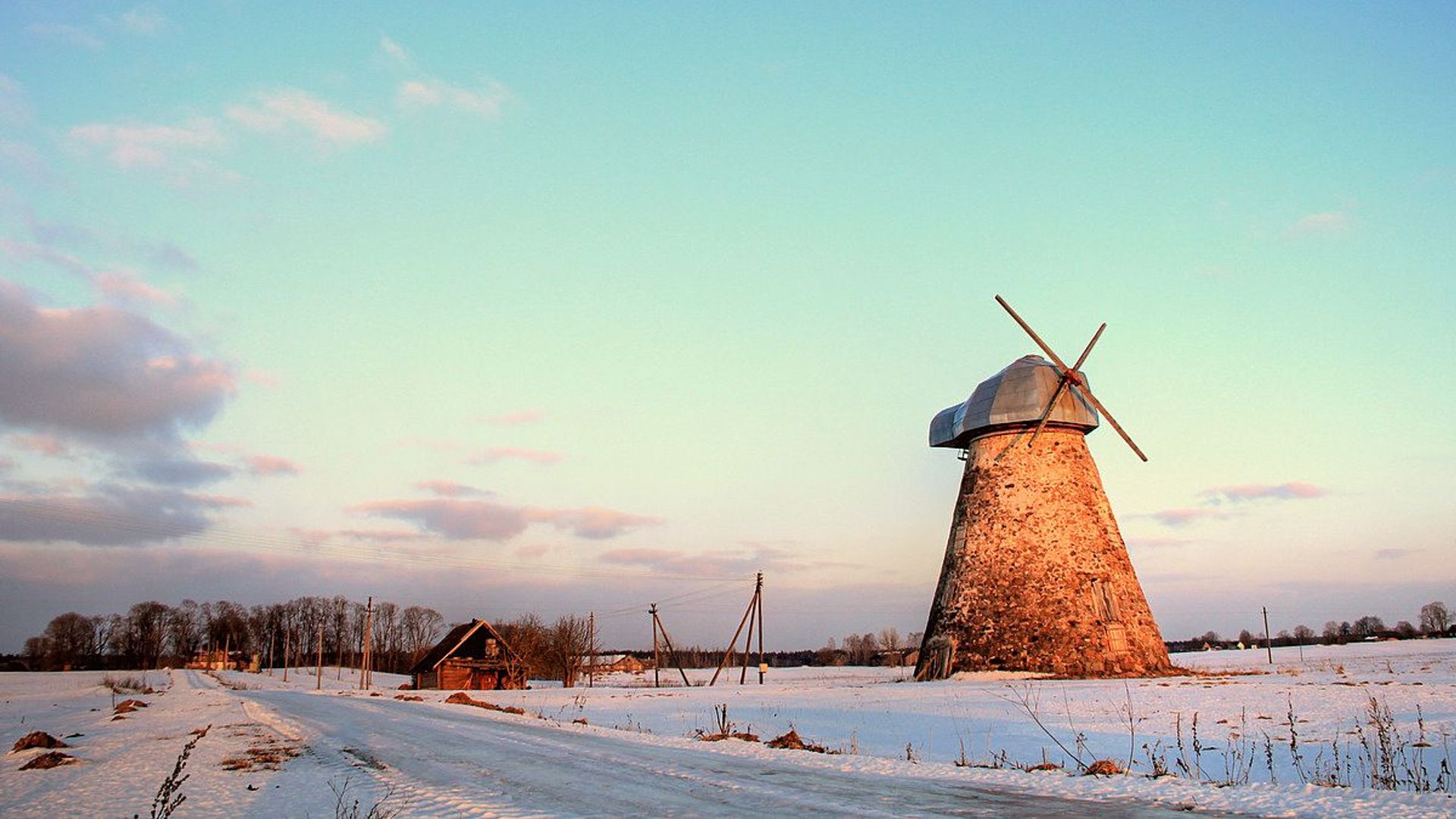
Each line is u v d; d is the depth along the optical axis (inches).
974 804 476.4
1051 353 2167.8
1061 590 1977.1
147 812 542.6
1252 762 716.0
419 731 1019.9
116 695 2667.3
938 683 1898.4
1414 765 686.5
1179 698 1305.4
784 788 542.6
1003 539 2057.1
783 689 1993.1
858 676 3257.9
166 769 743.7
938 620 2121.1
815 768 636.7
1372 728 901.8
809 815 448.1
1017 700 1379.2
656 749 784.9
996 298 2155.5
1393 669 2096.5
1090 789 524.4
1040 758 798.5
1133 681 1722.4
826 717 1246.3
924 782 564.1
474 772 654.5
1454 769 673.6
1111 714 1141.7
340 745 875.4
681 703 1628.9
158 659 6614.2
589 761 698.8
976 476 2166.6
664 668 5398.6
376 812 498.3
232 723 1191.6
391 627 6668.3
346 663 6820.9
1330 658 3277.6
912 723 1141.1
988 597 2028.8
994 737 964.0
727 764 668.1
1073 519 2044.8
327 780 647.8
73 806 577.0
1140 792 509.7
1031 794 511.5
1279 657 4040.4
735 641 2659.9
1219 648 6663.4
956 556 2138.3
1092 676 1889.8
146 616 6628.9
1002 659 1957.4
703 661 6250.0
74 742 1063.0
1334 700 1192.8
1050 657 1921.8
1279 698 1253.7
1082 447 2143.2
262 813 523.2
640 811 474.9
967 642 2016.5
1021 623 1972.2
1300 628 7500.0
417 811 500.7
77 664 6279.5
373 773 670.5
